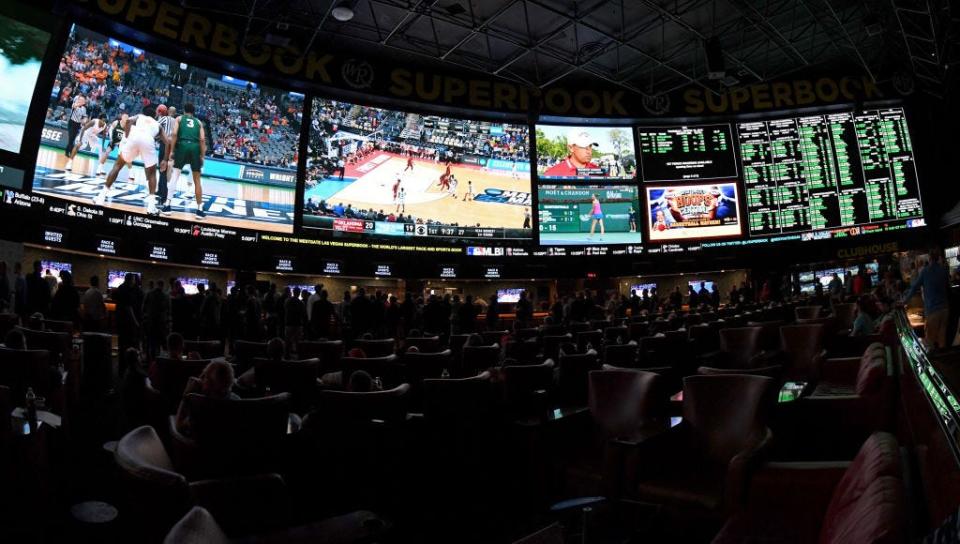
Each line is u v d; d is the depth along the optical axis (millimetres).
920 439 2480
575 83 21078
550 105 19969
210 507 2438
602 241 19984
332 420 3865
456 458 4531
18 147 12188
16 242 12133
